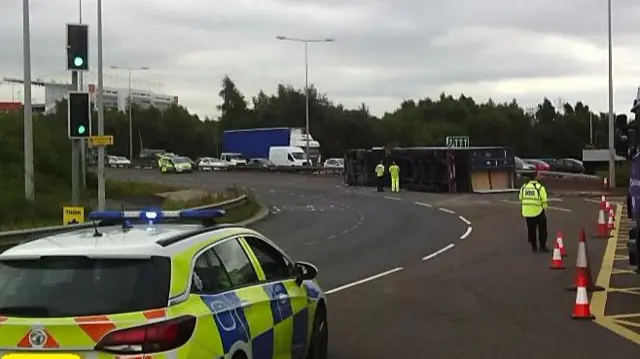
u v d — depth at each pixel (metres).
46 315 4.92
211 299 5.44
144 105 142.12
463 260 17.75
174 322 4.92
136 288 5.07
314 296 7.71
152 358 4.78
